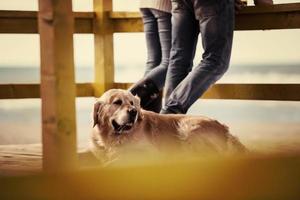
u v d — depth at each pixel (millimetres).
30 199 2674
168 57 5848
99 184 2828
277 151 5242
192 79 5254
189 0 5383
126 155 4516
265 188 2973
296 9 5543
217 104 21422
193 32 5527
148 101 5781
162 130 4734
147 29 6070
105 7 6582
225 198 2922
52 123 3613
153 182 2867
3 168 4488
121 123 4441
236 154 4836
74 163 3689
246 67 27016
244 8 5820
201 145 4746
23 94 6355
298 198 3025
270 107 20656
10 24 6129
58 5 3545
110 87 6672
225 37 5297
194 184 2912
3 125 18000
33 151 5527
